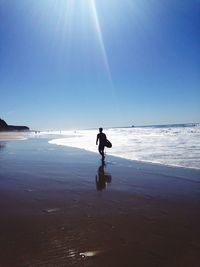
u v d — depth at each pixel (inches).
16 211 277.7
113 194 347.9
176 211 277.4
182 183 406.0
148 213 272.1
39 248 192.5
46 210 281.3
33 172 516.4
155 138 1649.9
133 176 468.1
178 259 176.9
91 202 312.0
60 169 552.4
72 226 235.5
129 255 182.7
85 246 196.1
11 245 197.6
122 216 263.0
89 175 482.9
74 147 1146.7
